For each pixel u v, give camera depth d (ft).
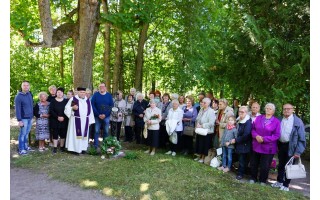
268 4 24.88
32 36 25.72
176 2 40.04
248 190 17.11
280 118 21.66
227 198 15.87
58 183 17.33
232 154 21.12
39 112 23.57
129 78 55.21
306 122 27.76
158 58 54.49
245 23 24.34
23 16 25.26
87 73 29.43
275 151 18.43
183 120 24.54
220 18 37.14
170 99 28.48
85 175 18.45
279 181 18.66
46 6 24.64
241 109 19.65
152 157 22.77
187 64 40.73
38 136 23.67
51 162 20.98
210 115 22.13
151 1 31.07
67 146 23.40
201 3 38.68
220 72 29.43
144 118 24.62
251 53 25.49
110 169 19.61
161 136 26.71
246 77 26.99
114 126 28.55
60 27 29.14
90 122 24.11
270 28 24.93
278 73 24.31
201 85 43.09
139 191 16.34
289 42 23.89
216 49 33.24
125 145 27.73
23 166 19.99
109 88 43.19
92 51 29.94
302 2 23.36
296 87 23.27
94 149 23.99
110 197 15.70
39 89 42.55
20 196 15.34
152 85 59.57
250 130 19.15
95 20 29.14
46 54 54.70
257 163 19.13
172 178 18.25
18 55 47.55
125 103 29.55
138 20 31.50
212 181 18.22
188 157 24.02
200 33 39.17
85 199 15.33
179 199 15.65
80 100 23.48
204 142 22.18
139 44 43.29
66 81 45.70
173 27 45.21
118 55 43.47
